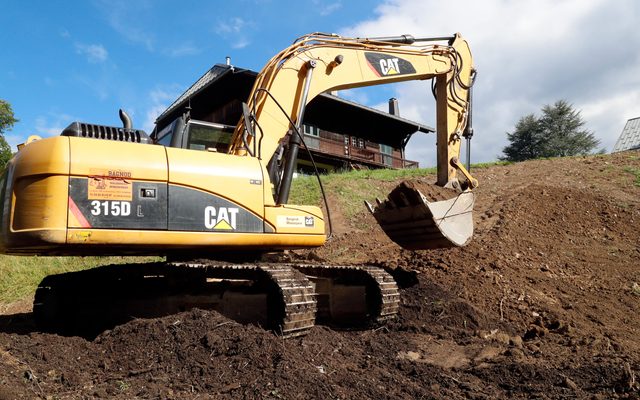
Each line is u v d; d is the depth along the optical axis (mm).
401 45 9352
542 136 55438
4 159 29781
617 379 4922
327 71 8461
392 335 6844
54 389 4754
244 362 5066
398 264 10164
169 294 7508
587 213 14117
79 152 6090
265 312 6727
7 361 5227
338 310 7652
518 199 15000
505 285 8992
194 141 7637
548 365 5559
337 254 12688
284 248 7336
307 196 17484
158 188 6387
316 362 5305
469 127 9680
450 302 7664
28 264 12945
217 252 7199
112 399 4480
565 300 8742
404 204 8273
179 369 5102
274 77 7922
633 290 9445
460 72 9727
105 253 7102
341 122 32781
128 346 5605
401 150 37406
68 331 7855
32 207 5914
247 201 6938
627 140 39938
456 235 8281
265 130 7750
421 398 4641
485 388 4980
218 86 26609
